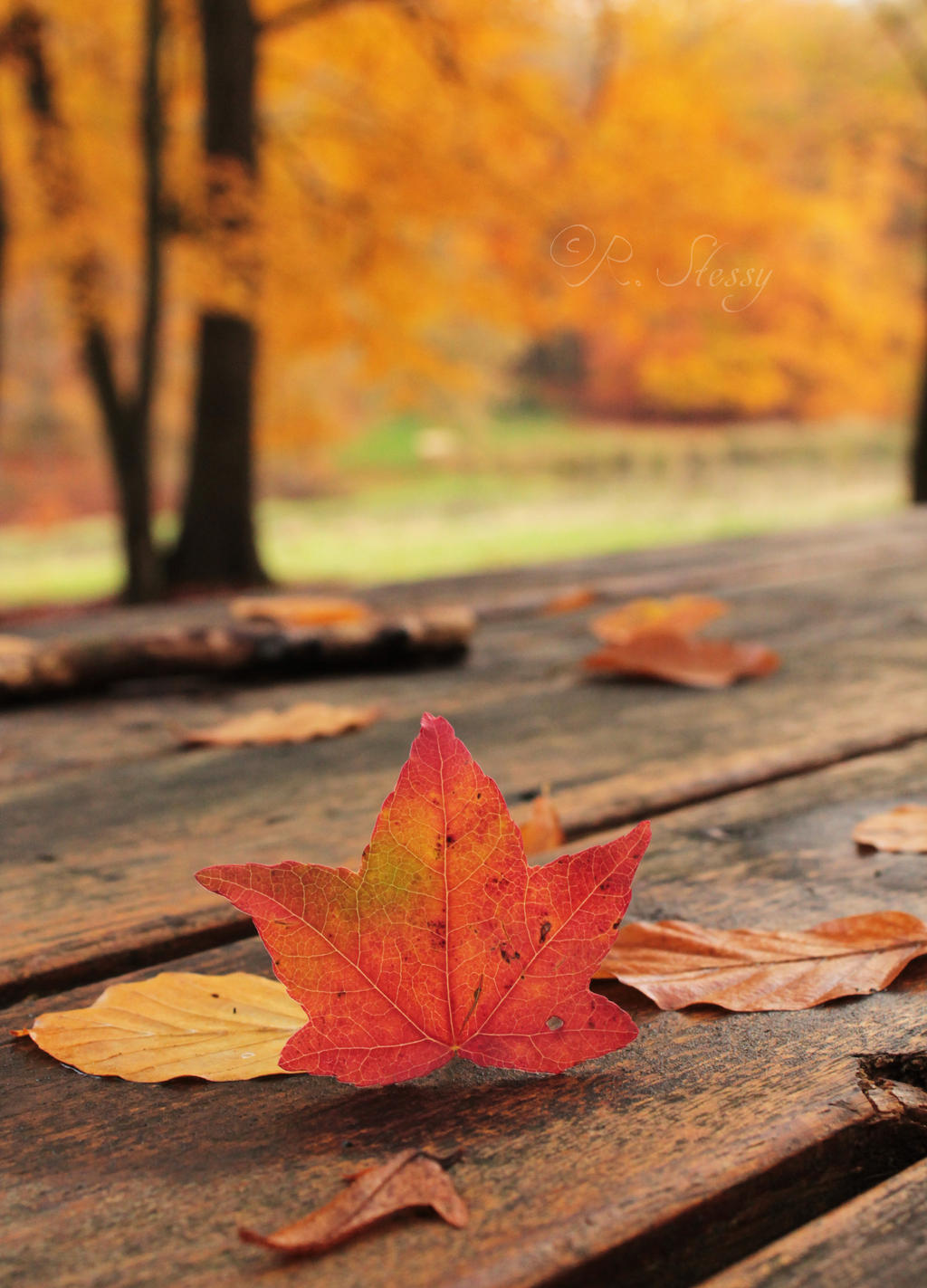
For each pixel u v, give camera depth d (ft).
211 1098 1.76
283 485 50.16
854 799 2.46
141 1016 1.86
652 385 27.89
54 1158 1.69
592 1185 1.65
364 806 2.49
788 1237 1.60
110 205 17.63
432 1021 1.74
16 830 2.43
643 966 1.93
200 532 18.44
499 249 18.70
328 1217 1.60
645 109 17.97
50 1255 1.59
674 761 2.67
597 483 49.83
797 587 5.25
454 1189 1.64
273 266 16.30
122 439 17.46
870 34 23.84
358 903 1.73
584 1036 1.75
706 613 3.92
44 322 37.37
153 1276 1.58
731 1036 1.83
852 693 3.20
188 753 2.82
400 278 19.43
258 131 16.99
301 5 16.25
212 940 2.10
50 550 34.60
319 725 2.92
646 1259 1.62
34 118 15.72
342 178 19.49
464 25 16.93
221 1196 1.65
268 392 23.67
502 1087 1.76
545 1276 1.57
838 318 25.36
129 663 3.40
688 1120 1.72
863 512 34.73
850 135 24.41
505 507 41.42
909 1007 1.88
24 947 2.04
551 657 3.91
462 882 1.74
